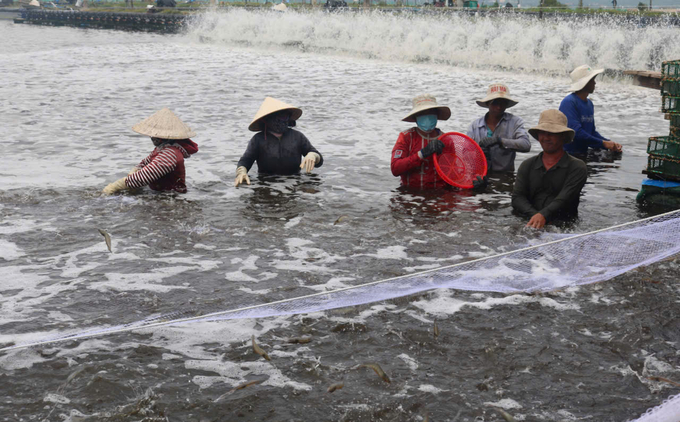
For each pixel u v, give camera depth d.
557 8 46.19
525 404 3.05
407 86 16.30
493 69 21.03
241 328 3.80
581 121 8.55
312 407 3.04
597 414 2.97
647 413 2.88
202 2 73.56
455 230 5.62
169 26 51.97
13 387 3.15
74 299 4.16
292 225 5.75
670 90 6.20
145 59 23.48
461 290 4.30
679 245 4.78
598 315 3.94
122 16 58.38
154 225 5.68
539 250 4.88
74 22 63.88
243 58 24.69
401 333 3.73
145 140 9.52
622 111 12.31
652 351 3.53
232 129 10.52
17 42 35.22
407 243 5.29
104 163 8.02
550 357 3.46
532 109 12.55
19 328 3.76
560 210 5.97
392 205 6.41
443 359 3.46
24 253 4.96
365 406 3.04
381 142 9.50
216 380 3.25
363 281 4.50
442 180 7.07
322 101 13.53
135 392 3.13
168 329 3.77
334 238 5.41
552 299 4.15
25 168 7.69
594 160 8.27
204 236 5.41
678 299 4.14
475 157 7.17
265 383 3.22
